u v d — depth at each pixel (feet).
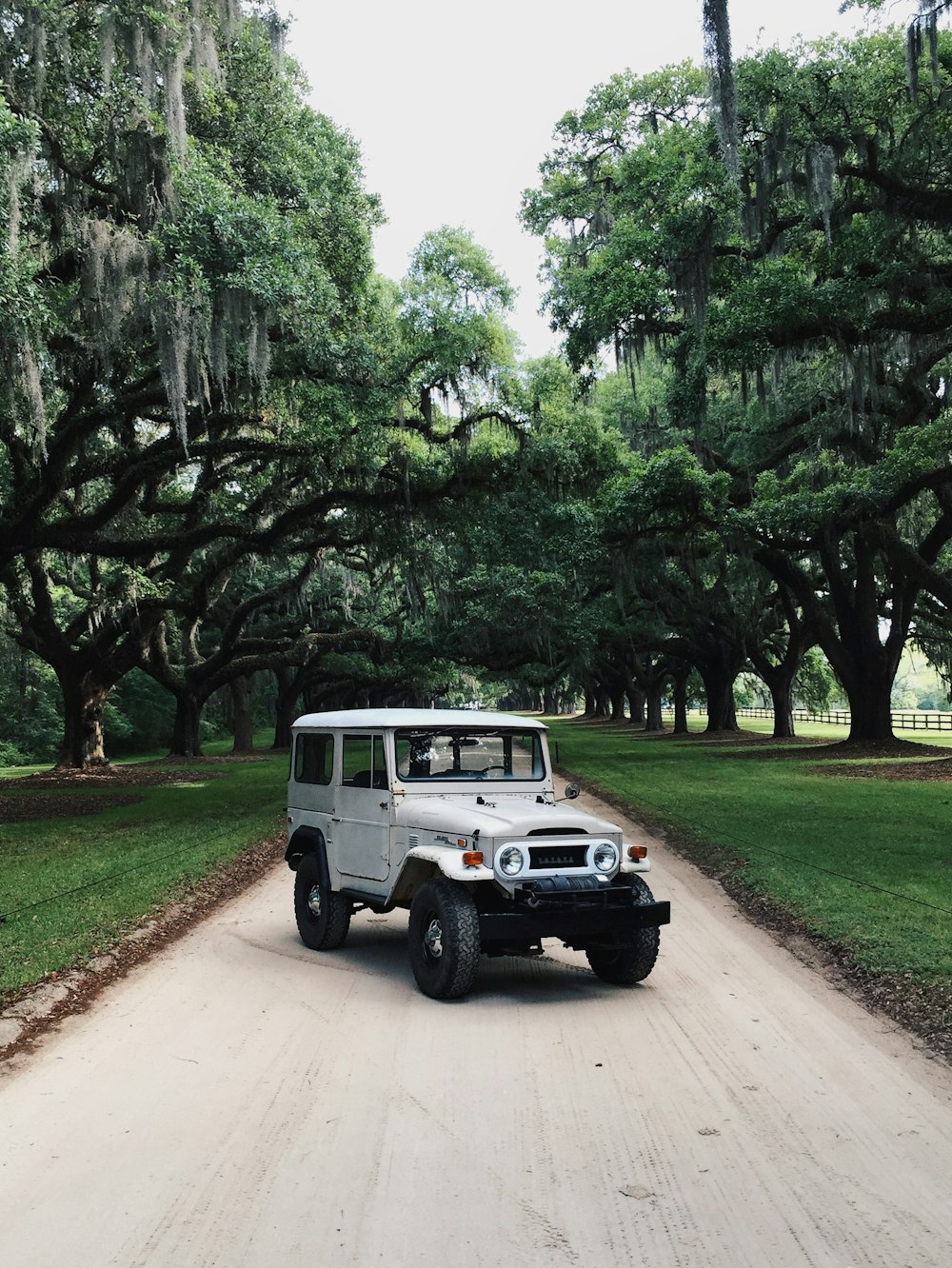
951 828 52.31
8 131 43.75
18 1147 15.88
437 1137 16.17
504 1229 13.19
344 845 29.76
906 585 118.52
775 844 46.88
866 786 77.41
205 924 34.32
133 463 72.33
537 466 79.66
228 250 53.16
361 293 70.13
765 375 91.86
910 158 56.29
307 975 27.20
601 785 83.05
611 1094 18.06
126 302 52.01
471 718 29.81
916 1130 16.35
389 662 172.76
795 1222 13.33
